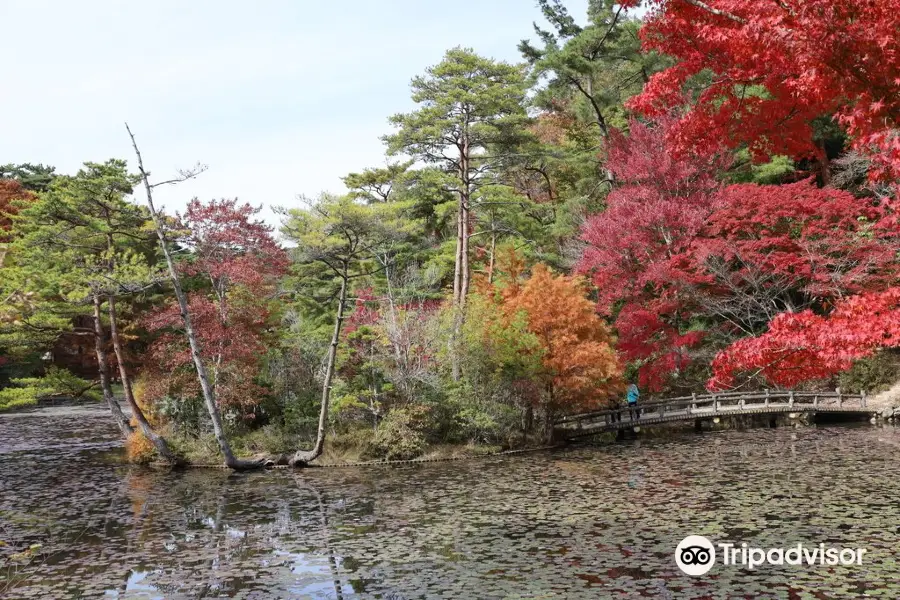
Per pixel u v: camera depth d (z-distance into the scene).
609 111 43.66
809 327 9.08
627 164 33.12
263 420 28.14
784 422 32.03
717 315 33.81
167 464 24.98
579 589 11.15
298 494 19.81
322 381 28.12
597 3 39.09
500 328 27.80
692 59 10.46
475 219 41.50
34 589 12.02
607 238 31.42
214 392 26.33
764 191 29.23
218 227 26.92
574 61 34.66
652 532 14.32
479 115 31.88
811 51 7.60
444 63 30.95
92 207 26.58
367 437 25.95
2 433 35.38
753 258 29.27
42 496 20.06
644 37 10.73
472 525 15.52
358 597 11.23
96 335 26.92
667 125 29.91
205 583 12.19
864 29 7.29
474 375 27.89
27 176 61.19
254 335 27.66
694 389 34.50
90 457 27.50
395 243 36.22
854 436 26.73
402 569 12.56
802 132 10.93
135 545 14.77
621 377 30.58
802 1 7.35
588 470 22.03
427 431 26.72
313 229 27.11
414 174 33.06
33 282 23.39
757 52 8.95
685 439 28.67
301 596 11.41
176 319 26.42
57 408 47.69
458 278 32.28
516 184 48.47
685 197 31.83
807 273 28.17
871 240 27.30
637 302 31.95
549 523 15.42
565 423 30.28
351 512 17.34
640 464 22.81
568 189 45.62
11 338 25.14
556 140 53.00
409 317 28.22
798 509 15.64
